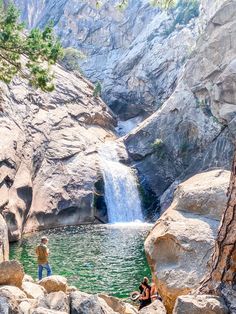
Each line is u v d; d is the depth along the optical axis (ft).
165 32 220.23
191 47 184.65
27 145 115.75
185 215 31.60
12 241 86.94
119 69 222.07
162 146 135.85
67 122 139.64
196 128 129.70
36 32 44.27
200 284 17.92
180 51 194.80
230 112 117.60
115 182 126.31
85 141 136.36
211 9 179.11
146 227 106.42
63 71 168.25
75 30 272.51
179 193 34.24
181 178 125.70
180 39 198.49
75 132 138.10
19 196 99.71
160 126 139.74
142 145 140.05
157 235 30.91
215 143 122.72
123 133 180.65
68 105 148.46
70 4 285.64
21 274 28.50
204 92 131.44
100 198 122.21
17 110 122.42
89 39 263.70
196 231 28.99
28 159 112.27
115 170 128.67
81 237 87.40
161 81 196.85
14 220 90.58
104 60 248.32
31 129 122.62
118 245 75.56
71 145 130.00
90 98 166.09
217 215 30.37
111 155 136.15
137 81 205.36
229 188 16.93
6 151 101.71
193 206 31.89
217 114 123.85
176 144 133.49
